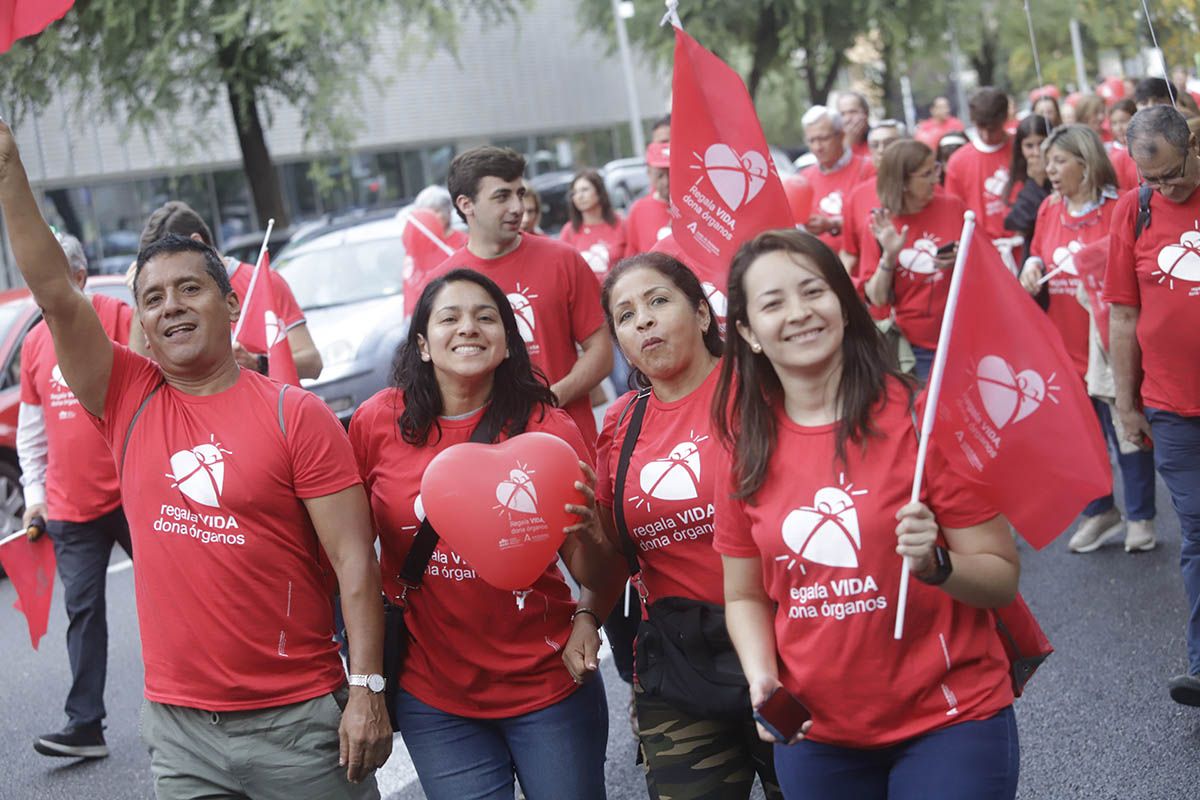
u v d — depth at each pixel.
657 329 3.78
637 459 3.82
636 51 38.88
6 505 10.08
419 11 21.47
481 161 5.46
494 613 3.78
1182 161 5.08
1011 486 3.07
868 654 3.03
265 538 3.55
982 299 3.08
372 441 3.92
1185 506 5.32
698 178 4.55
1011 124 14.91
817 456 3.06
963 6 29.36
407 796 5.38
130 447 3.61
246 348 5.44
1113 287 5.47
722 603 3.71
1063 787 4.85
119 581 9.30
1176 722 5.25
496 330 3.83
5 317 10.79
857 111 11.93
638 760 3.95
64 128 21.47
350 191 30.84
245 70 19.34
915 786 3.01
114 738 6.35
